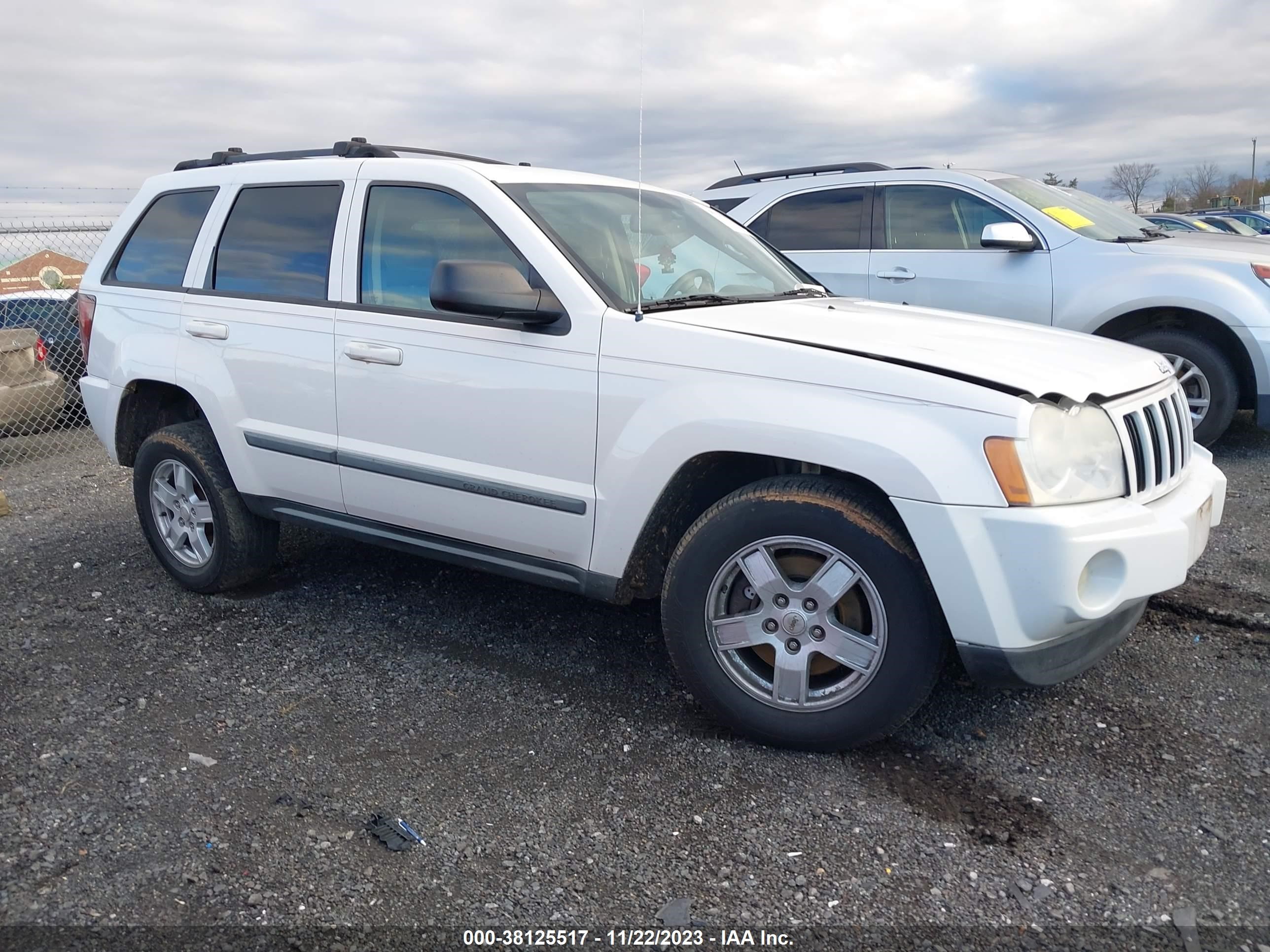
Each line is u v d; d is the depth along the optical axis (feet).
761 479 10.43
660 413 10.21
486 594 15.01
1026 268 21.83
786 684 9.93
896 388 9.18
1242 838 8.59
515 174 12.42
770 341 9.91
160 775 9.91
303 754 10.34
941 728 10.61
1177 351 20.80
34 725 11.02
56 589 15.60
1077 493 9.02
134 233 15.72
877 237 23.88
